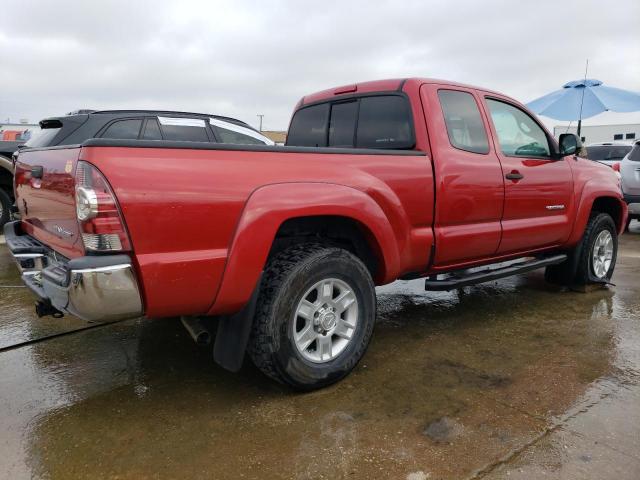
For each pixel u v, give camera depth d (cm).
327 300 299
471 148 385
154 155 238
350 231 323
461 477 222
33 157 323
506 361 346
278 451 241
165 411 279
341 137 420
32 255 311
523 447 244
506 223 413
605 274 541
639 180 894
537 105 1298
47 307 297
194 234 247
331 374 298
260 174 269
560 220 467
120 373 328
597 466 229
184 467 230
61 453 240
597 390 302
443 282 374
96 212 225
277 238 306
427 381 315
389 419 270
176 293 246
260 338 274
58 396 297
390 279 337
